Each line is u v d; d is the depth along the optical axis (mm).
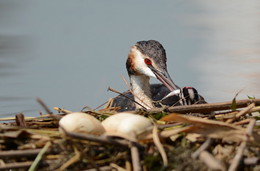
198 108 9289
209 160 6758
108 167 7191
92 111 9062
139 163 6910
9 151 7223
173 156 7098
